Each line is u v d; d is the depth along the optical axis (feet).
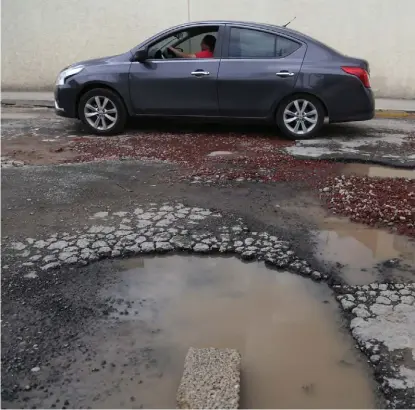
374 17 34.53
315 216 15.25
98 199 16.42
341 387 8.25
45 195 16.71
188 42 25.54
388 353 8.86
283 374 8.54
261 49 24.86
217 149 23.16
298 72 24.32
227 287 11.30
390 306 10.36
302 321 10.02
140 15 36.09
